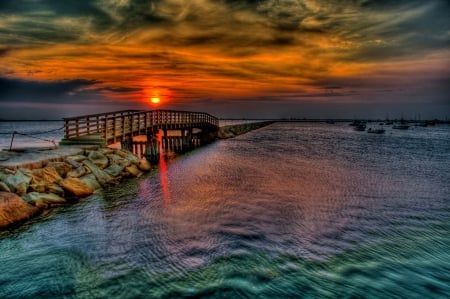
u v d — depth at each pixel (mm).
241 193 14641
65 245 8492
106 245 8609
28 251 8062
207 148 36812
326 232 9914
